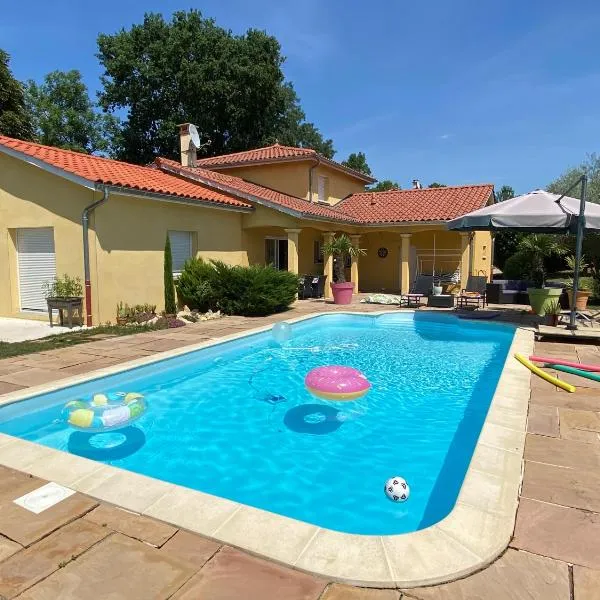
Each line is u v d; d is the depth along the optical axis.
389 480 4.44
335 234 21.70
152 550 3.01
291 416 6.65
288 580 2.72
